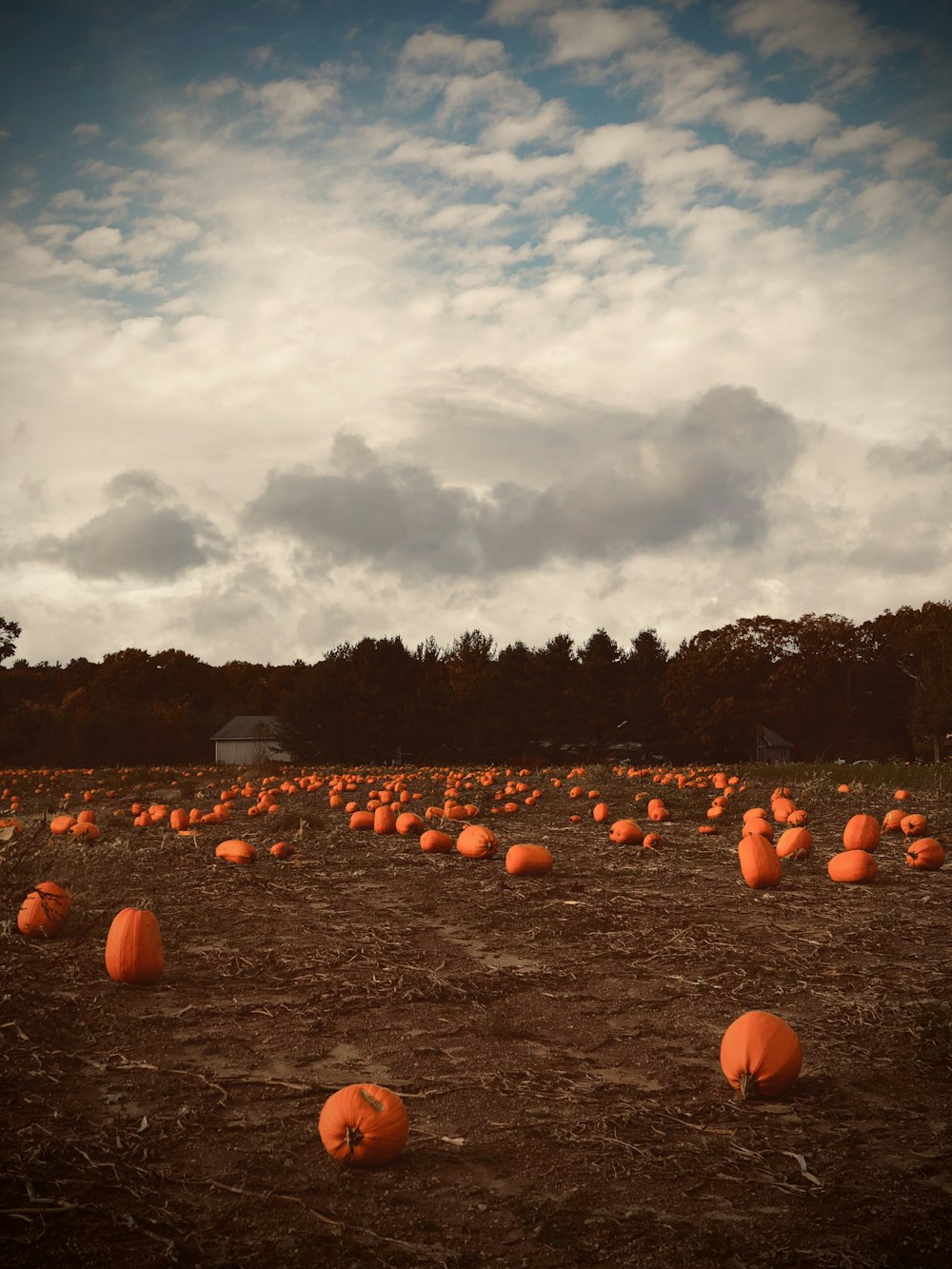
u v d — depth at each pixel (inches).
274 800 847.7
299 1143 162.2
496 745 2412.6
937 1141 163.3
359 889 397.4
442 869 445.4
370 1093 158.7
